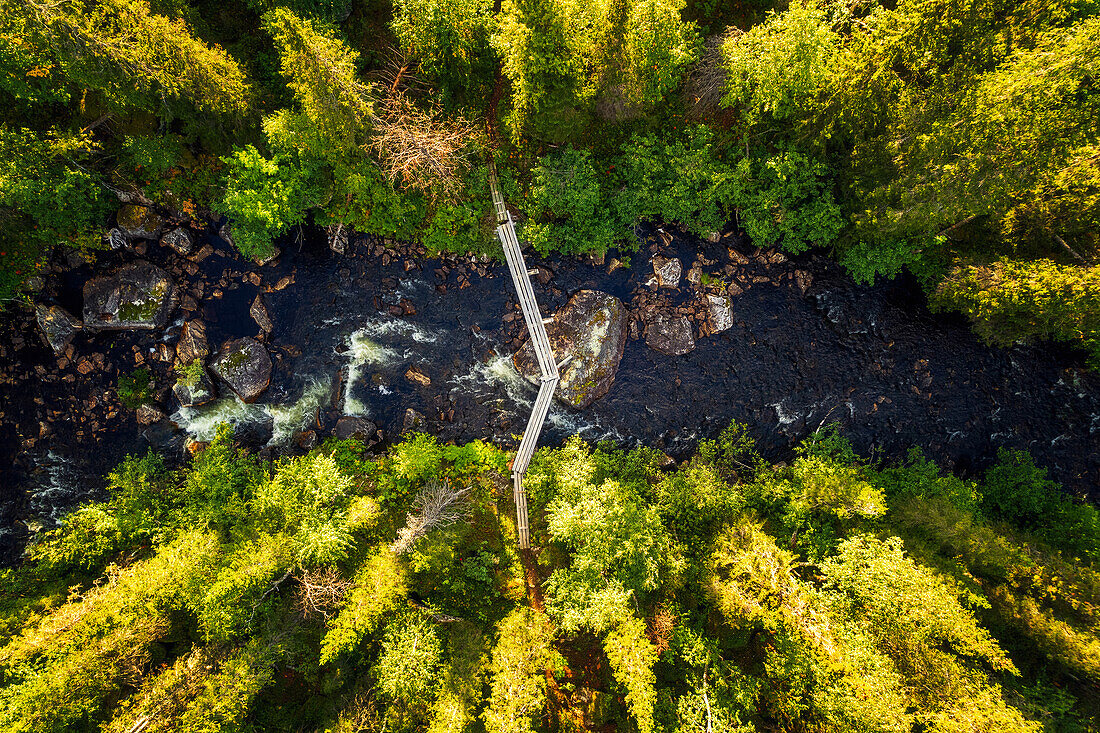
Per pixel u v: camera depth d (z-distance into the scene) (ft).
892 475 97.66
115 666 75.72
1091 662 70.79
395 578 81.10
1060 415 102.63
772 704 80.59
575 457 95.96
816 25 71.31
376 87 90.12
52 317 95.81
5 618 81.05
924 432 104.22
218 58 72.74
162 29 66.95
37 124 84.23
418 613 84.28
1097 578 75.15
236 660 75.46
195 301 100.42
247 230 92.02
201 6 88.02
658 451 102.58
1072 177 72.79
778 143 89.61
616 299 104.83
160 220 96.78
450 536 86.69
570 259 104.83
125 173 91.09
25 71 68.39
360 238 102.01
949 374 104.01
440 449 101.96
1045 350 103.14
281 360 102.89
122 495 93.25
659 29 74.74
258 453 101.81
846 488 84.02
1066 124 65.77
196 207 97.55
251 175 84.43
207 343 100.78
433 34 78.43
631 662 74.54
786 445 105.50
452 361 105.70
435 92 91.91
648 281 105.40
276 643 77.30
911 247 90.27
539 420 102.83
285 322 102.99
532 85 74.90
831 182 90.12
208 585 78.48
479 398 105.60
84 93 84.69
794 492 89.04
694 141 90.63
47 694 69.92
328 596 80.07
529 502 101.45
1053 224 80.84
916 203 76.64
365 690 81.82
